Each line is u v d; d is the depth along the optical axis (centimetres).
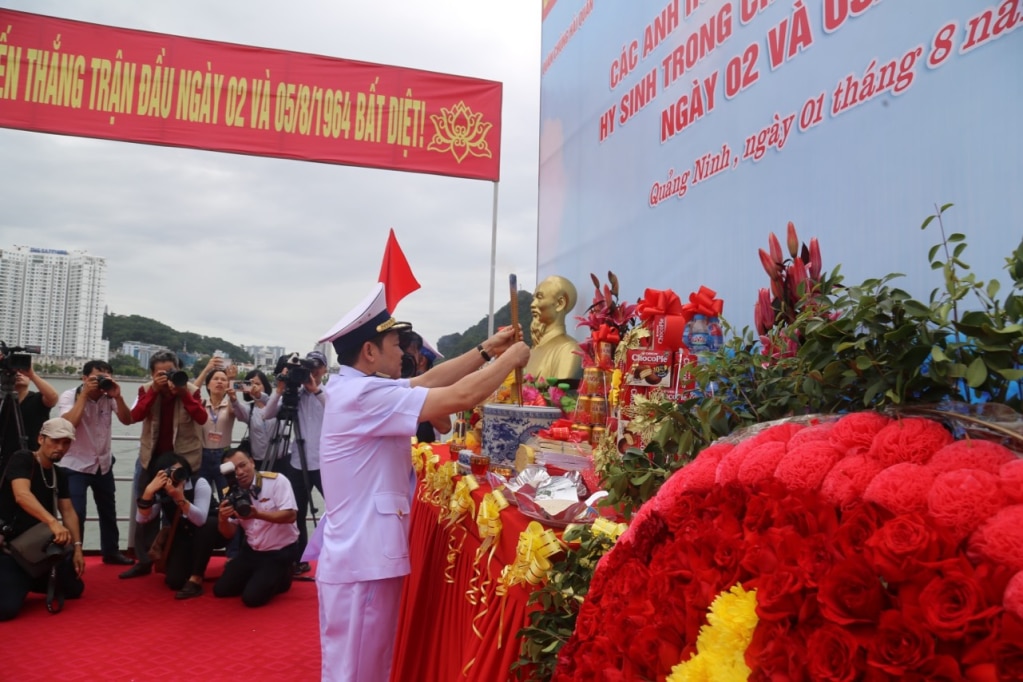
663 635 81
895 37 169
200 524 420
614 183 336
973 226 148
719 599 75
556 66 422
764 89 221
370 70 458
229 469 397
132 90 431
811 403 109
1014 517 63
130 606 400
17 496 378
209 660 322
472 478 191
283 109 448
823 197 194
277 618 383
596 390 204
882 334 92
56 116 423
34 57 421
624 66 327
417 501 280
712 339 175
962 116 150
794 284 205
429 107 463
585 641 95
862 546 68
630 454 135
